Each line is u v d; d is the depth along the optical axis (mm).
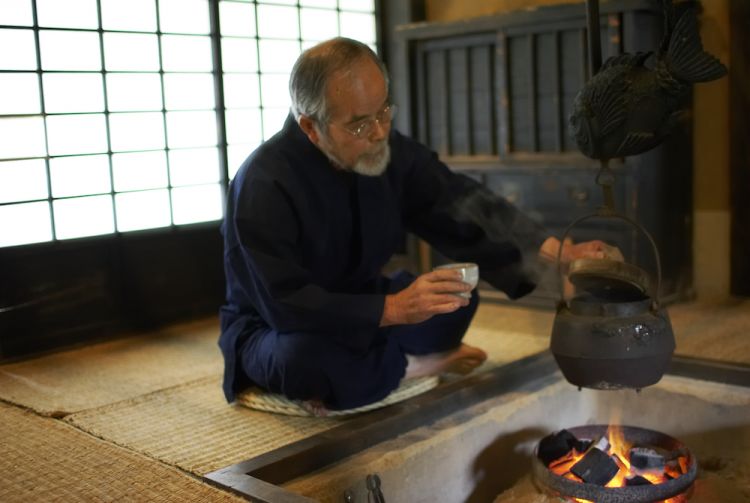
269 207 2162
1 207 3072
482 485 2303
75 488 1843
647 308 1926
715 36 3395
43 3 3113
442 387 2395
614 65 1837
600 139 1833
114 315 3391
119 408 2455
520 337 3152
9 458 2053
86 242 3279
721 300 3539
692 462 2033
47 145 3168
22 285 3123
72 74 3213
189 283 3639
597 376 1898
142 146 3451
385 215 2344
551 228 3574
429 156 2525
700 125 3537
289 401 2332
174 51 3516
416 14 4184
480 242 2482
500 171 3688
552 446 2186
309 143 2234
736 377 2412
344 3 4160
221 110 3676
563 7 3385
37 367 2986
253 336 2379
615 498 1921
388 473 2035
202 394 2580
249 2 3762
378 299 2094
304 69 2068
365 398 2248
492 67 3707
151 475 1908
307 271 2174
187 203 3625
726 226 3520
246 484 1785
